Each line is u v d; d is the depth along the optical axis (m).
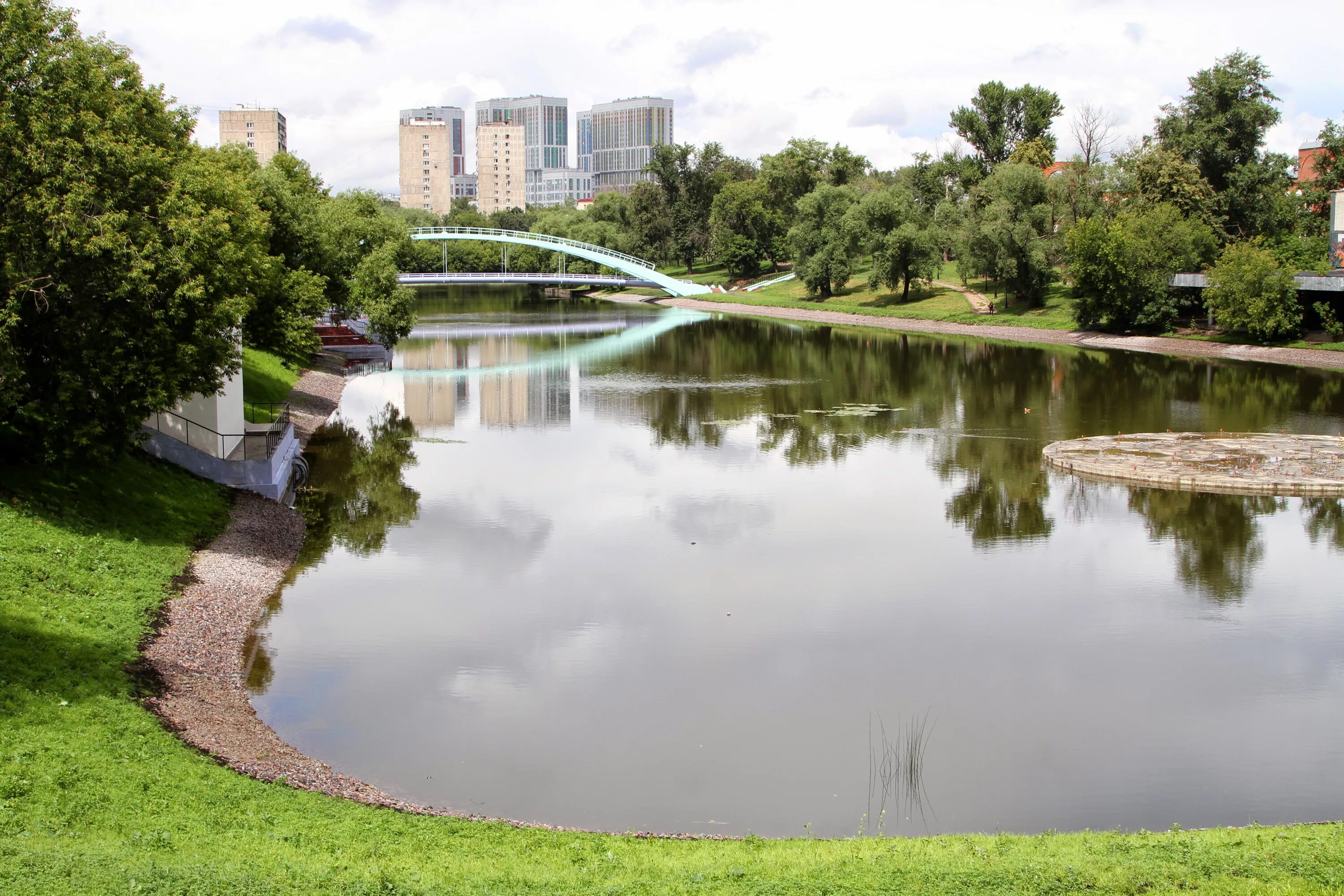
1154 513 42.69
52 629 24.03
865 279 152.00
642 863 16.62
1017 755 23.12
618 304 172.12
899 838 18.38
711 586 34.19
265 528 37.34
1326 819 20.45
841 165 173.88
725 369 88.06
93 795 17.23
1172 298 101.06
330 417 64.12
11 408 30.02
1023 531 40.47
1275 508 43.50
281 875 14.78
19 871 14.01
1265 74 105.81
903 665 28.02
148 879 14.09
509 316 146.75
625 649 28.89
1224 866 15.56
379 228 86.62
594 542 38.91
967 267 119.75
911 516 42.59
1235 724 24.67
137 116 34.94
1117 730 24.31
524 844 17.59
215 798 18.23
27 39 29.91
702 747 23.33
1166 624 31.05
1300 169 134.25
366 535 39.06
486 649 28.61
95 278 30.50
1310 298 92.62
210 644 26.95
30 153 29.31
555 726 24.19
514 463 52.22
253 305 41.25
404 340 113.50
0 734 18.59
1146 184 107.06
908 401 70.56
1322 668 27.88
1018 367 87.50
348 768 21.73
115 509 32.59
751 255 171.25
